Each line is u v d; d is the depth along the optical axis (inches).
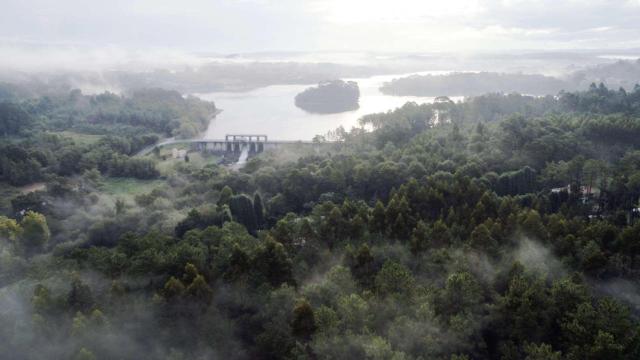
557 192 7096.5
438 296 3927.2
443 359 3341.5
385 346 3230.8
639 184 6712.6
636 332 3417.8
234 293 4404.5
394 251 4881.9
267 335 3833.7
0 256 5570.9
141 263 4726.9
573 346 3449.8
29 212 7081.7
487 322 3814.0
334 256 4982.8
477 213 5703.7
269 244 4648.1
